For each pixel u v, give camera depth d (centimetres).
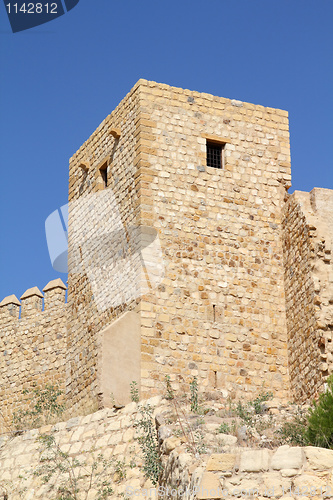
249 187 2575
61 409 2536
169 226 2438
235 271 2467
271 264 2516
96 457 2009
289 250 2494
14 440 2202
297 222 2458
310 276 2342
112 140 2680
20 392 3216
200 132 2570
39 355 3219
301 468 1498
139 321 2311
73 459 2047
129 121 2589
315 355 2262
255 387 2367
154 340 2306
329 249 2369
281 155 2650
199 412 1923
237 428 1769
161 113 2547
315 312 2288
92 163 2795
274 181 2611
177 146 2530
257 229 2539
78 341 2661
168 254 2409
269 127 2669
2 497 2062
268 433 1792
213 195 2520
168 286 2377
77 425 2128
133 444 1966
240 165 2588
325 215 2417
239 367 2372
